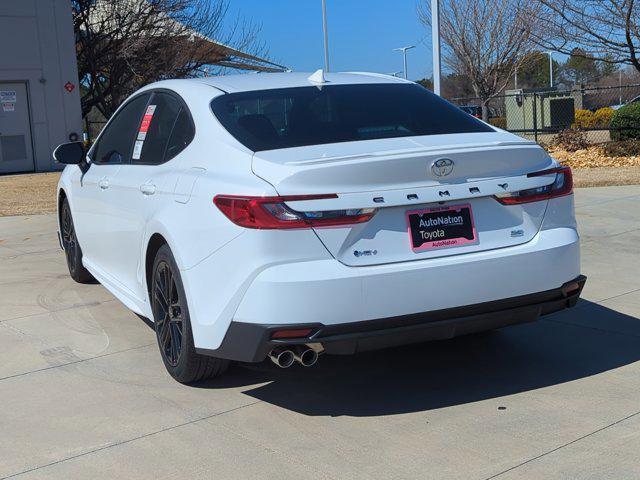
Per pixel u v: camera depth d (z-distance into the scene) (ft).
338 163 12.00
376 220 12.21
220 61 82.23
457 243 12.68
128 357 16.30
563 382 14.17
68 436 12.51
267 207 11.84
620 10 51.60
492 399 13.52
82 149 20.13
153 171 15.53
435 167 12.47
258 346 12.06
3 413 13.52
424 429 12.36
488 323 13.01
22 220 35.86
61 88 65.72
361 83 16.25
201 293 12.97
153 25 75.46
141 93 18.15
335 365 15.52
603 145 57.67
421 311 12.30
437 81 42.55
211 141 13.93
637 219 30.04
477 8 78.38
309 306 11.78
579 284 13.78
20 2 63.21
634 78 131.95
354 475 10.89
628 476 10.56
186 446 12.01
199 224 12.97
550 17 55.77
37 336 17.88
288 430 12.50
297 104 14.84
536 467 10.91
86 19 75.00
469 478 10.67
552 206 13.60
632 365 14.85
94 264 20.39
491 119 95.25
